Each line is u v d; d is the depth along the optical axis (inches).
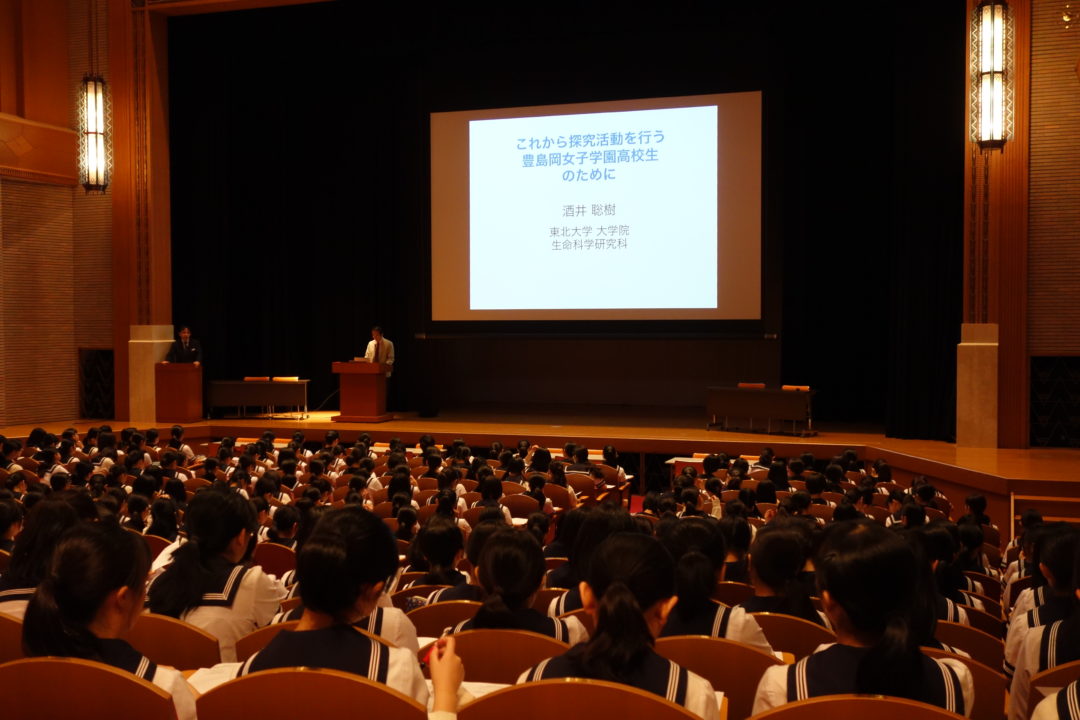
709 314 531.2
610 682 70.7
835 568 77.7
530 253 558.6
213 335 583.5
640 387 653.3
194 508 124.5
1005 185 422.0
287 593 152.2
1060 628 97.3
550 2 520.7
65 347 578.2
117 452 327.9
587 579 82.7
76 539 80.9
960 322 459.2
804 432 485.1
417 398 579.2
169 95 575.2
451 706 76.7
